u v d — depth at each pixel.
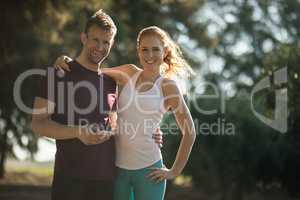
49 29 16.69
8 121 21.33
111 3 18.36
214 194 14.65
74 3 16.19
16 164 34.47
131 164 5.21
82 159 5.01
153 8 20.36
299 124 10.03
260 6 30.09
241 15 30.41
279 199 12.99
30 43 15.92
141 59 5.34
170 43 5.49
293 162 11.56
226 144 12.64
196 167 13.62
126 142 5.22
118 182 5.25
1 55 15.88
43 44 16.48
